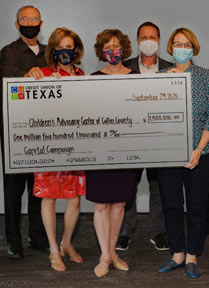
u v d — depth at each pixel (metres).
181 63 2.86
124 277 2.98
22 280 2.95
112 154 2.88
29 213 3.60
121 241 3.54
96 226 3.04
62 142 2.86
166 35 4.42
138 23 4.41
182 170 2.96
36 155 2.87
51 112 2.84
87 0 4.39
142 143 2.87
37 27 3.39
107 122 2.85
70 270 3.12
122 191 2.96
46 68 3.03
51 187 3.06
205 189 2.94
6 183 3.38
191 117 2.85
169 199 2.98
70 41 2.95
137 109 2.85
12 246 3.36
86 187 2.99
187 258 3.05
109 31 2.93
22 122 2.84
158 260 3.29
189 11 4.41
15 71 3.19
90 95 2.83
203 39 4.43
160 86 2.83
